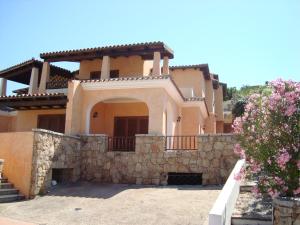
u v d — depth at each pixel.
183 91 21.98
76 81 17.03
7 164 13.30
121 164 15.38
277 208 6.68
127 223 8.91
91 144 16.03
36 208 10.88
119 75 20.38
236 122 7.71
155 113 16.14
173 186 14.01
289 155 6.63
